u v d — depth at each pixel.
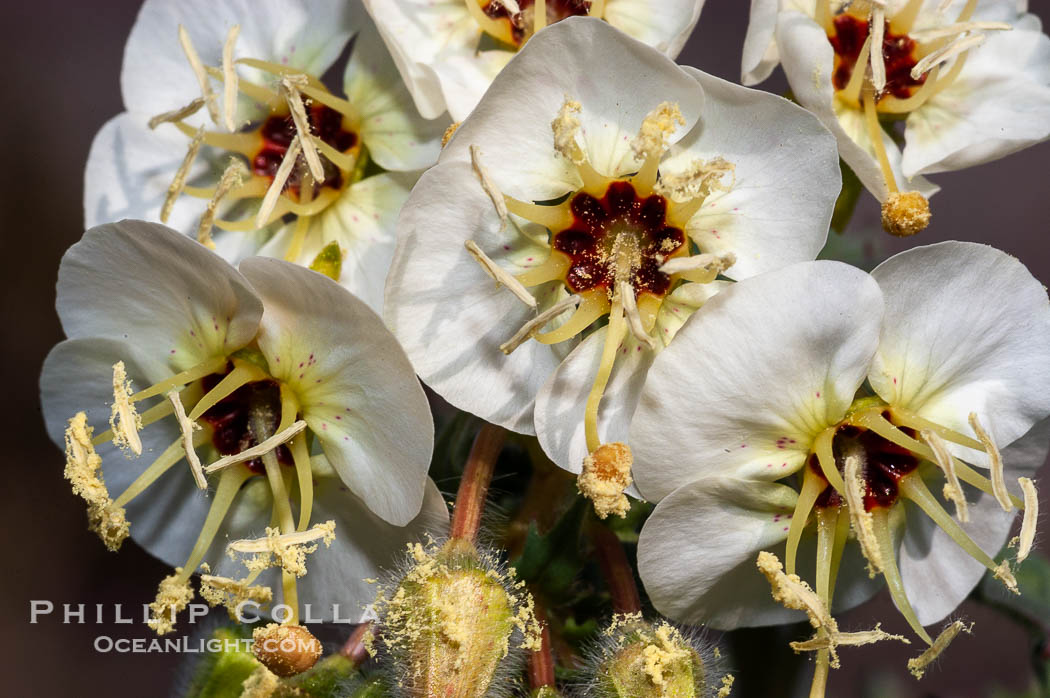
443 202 0.07
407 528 0.07
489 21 0.07
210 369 0.07
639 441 0.07
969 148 0.07
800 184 0.07
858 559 0.07
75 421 0.07
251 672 0.07
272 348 0.07
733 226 0.07
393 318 0.07
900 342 0.07
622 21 0.07
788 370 0.07
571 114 0.07
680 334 0.07
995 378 0.07
